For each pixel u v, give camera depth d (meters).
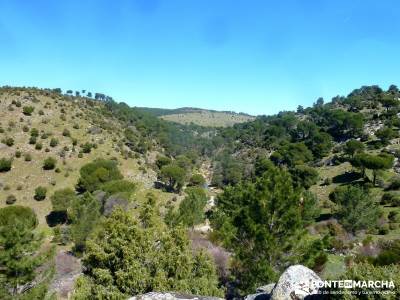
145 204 19.23
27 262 21.95
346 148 90.94
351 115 108.19
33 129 100.94
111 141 114.06
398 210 58.69
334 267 27.00
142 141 124.12
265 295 12.97
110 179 83.88
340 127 111.50
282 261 20.31
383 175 73.56
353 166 78.81
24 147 96.06
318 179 84.88
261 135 164.38
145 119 178.88
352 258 29.34
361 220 47.00
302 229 20.75
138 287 15.38
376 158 70.50
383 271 9.47
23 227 22.75
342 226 47.47
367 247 35.84
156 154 127.31
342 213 48.53
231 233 21.25
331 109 145.25
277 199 20.22
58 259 38.28
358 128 103.44
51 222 74.00
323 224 49.16
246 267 20.69
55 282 28.45
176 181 93.75
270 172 21.80
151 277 15.59
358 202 48.06
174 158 141.38
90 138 109.88
